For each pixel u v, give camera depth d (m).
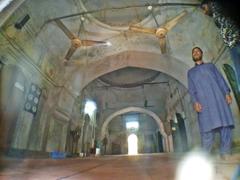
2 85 8.08
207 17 8.32
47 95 11.62
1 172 2.64
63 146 13.26
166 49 11.84
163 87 21.42
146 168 2.96
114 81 21.77
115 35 12.20
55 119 12.46
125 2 11.31
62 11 10.19
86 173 2.55
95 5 11.41
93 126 21.30
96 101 22.61
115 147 32.28
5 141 8.14
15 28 8.14
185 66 11.66
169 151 22.83
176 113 18.69
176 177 1.93
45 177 2.20
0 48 7.65
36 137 10.30
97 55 13.24
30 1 8.12
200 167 2.41
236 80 7.50
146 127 32.78
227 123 3.54
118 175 2.27
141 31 11.29
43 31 9.94
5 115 8.24
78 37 11.73
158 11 10.42
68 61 12.83
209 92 3.82
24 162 5.11
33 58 9.79
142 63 14.19
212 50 9.09
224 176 1.78
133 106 24.77
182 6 9.30
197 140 13.14
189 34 10.33
